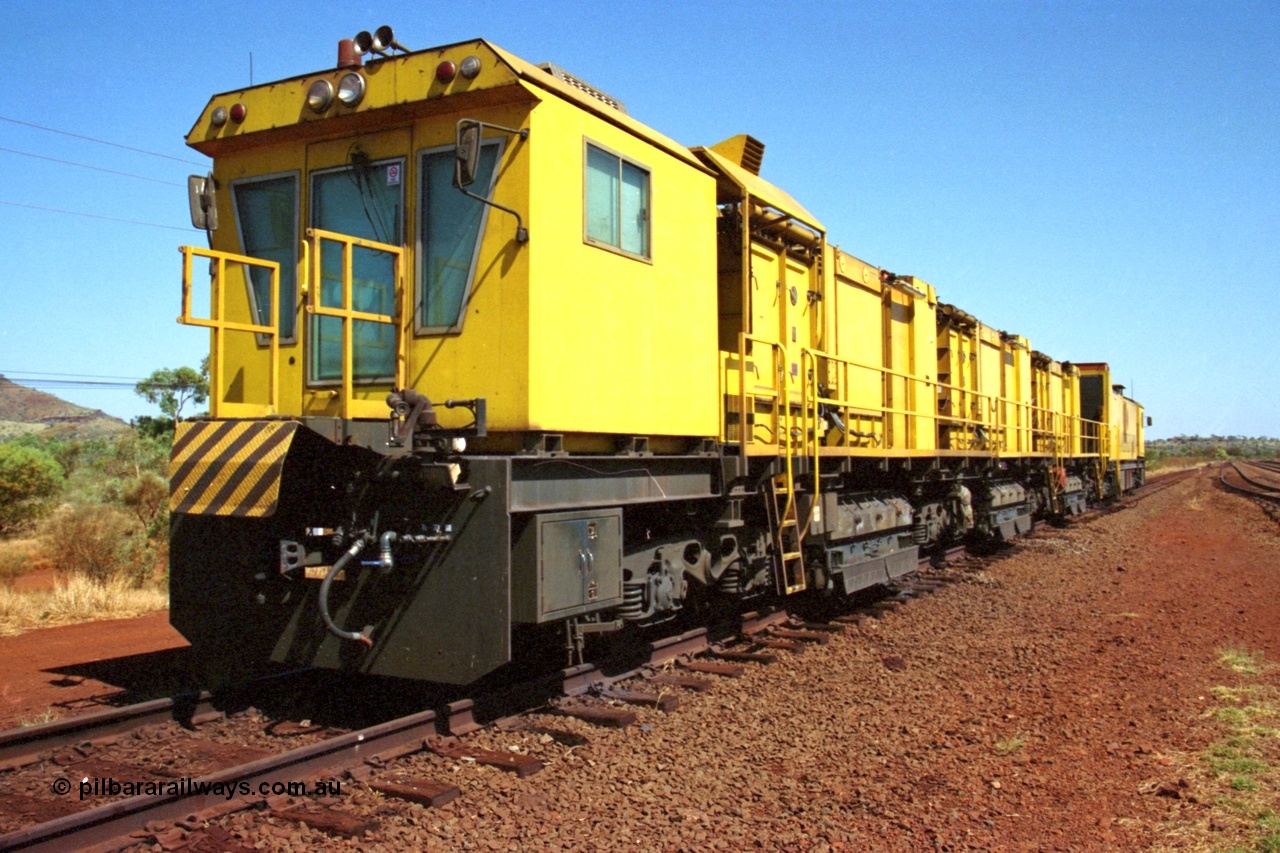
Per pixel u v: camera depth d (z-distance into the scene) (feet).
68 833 13.24
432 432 19.06
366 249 21.84
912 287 46.19
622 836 14.97
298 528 20.67
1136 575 47.73
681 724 21.08
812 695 24.07
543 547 19.54
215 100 23.39
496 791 16.44
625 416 23.02
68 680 25.48
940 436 49.65
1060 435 75.36
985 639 31.37
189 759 18.19
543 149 20.38
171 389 110.32
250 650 21.72
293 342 22.53
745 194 29.17
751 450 27.96
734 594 30.73
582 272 21.56
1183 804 16.74
